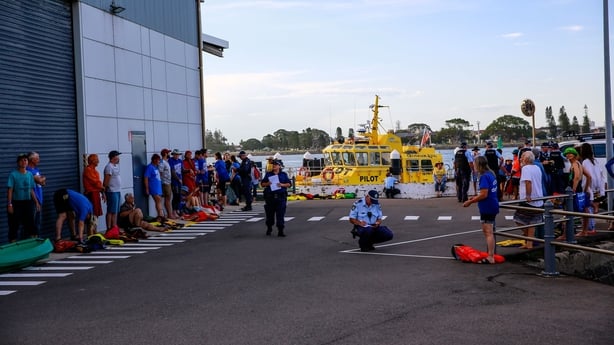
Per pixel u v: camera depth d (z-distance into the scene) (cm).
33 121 1502
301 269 1107
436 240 1430
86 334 715
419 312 778
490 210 1115
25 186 1305
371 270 1081
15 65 1442
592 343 637
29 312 834
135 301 885
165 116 2181
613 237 1324
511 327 698
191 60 2417
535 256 1177
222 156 2572
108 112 1803
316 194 2958
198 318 776
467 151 2339
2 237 1369
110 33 1828
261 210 2272
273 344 657
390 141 3222
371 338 670
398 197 2850
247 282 1000
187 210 2033
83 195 1529
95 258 1291
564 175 1703
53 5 1592
